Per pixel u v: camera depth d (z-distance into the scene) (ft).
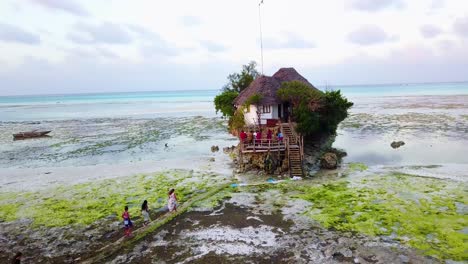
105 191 103.55
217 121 274.77
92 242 71.87
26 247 70.79
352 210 80.02
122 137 209.56
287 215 79.66
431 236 65.82
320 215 78.28
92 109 467.11
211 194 95.55
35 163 148.66
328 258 60.34
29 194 103.65
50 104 631.97
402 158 131.23
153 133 222.07
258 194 94.68
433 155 133.49
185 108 437.17
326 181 103.50
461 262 56.95
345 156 138.62
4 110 491.72
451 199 83.71
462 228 68.33
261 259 61.31
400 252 60.95
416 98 445.37
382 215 76.23
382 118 250.78
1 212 89.20
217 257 62.64
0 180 122.01
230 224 76.38
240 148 123.65
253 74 240.12
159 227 76.33
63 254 67.36
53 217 85.05
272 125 138.21
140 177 117.29
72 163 146.10
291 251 63.46
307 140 147.64
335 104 142.20
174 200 83.76
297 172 109.70
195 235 71.82
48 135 226.38
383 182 99.76
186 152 159.74
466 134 173.68
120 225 79.41
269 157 112.78
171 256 63.82
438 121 220.02
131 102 636.07
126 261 62.80
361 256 60.44
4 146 191.62
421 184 96.37
